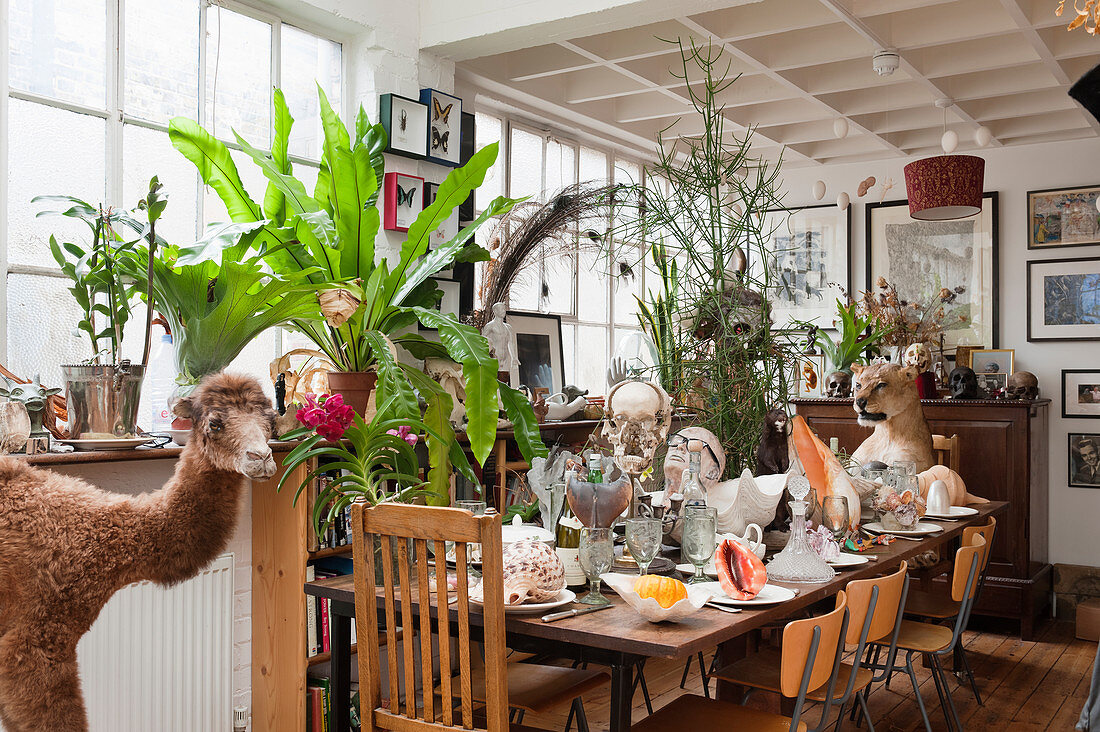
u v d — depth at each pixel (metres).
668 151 6.39
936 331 6.37
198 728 2.90
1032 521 5.56
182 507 2.30
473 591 2.24
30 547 2.11
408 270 3.54
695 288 3.85
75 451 2.51
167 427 3.14
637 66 5.07
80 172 3.06
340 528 3.36
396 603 2.27
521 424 3.41
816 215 7.00
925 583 4.66
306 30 3.86
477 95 5.01
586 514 2.38
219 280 2.89
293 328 3.37
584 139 5.97
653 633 1.96
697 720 2.43
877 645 3.62
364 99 4.02
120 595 2.66
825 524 2.97
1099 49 4.61
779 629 3.52
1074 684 4.49
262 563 3.16
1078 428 6.11
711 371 3.67
